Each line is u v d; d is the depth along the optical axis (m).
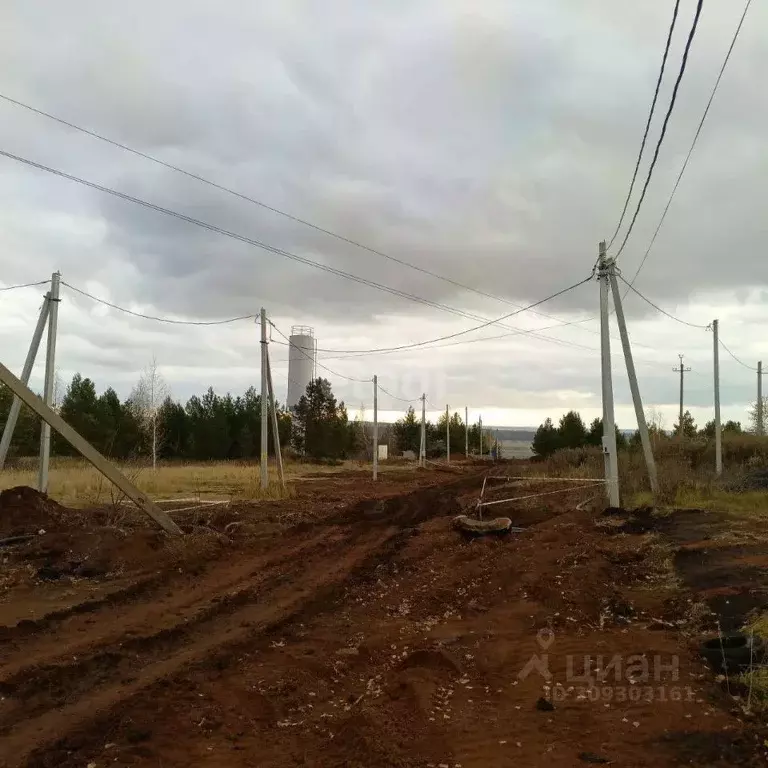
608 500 18.86
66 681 6.39
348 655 7.38
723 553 11.06
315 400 60.56
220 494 24.52
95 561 11.58
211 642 7.81
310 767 4.72
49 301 17.83
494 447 102.19
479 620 8.74
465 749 4.94
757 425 46.12
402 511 21.59
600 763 4.65
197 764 4.80
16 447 39.88
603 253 19.02
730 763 4.55
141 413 42.41
